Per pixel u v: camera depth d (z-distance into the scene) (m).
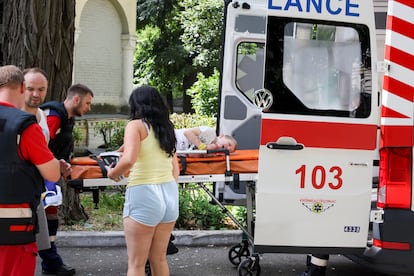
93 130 14.17
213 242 7.12
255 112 6.48
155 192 4.30
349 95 4.78
